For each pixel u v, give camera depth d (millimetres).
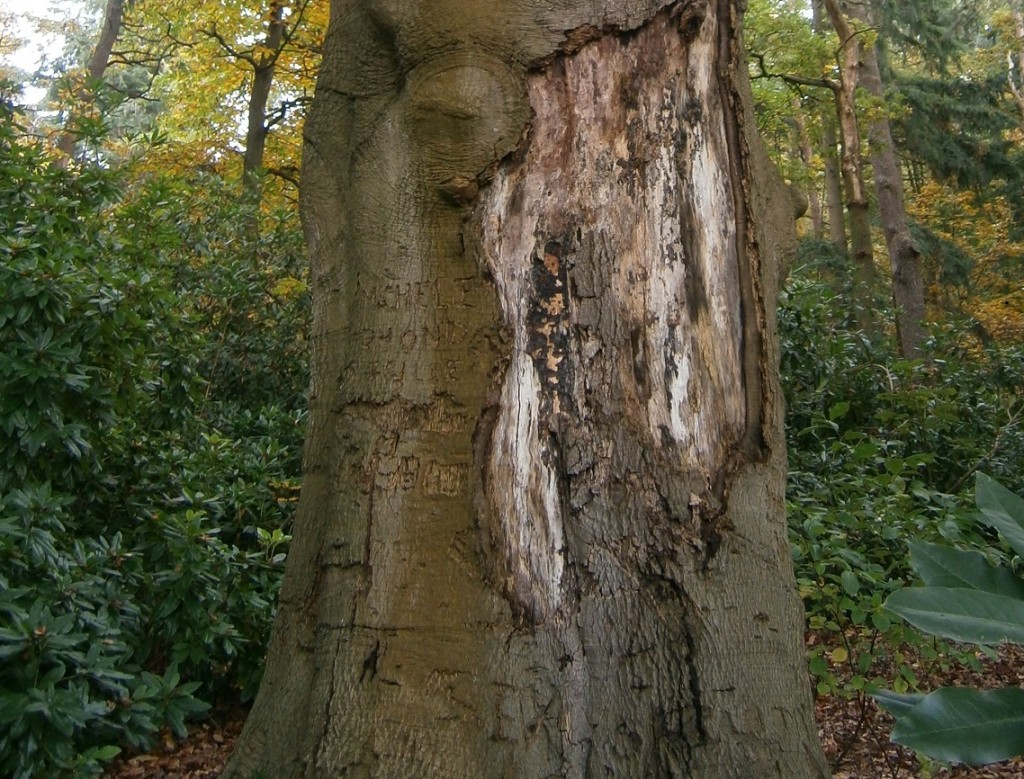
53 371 4133
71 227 5004
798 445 7809
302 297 7992
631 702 2611
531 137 2889
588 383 2770
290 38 14383
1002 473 7887
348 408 2932
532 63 2889
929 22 21219
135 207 5789
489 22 2900
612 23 2916
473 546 2688
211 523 5066
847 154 14984
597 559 2676
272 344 7902
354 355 2969
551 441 2734
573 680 2602
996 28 27953
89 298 4422
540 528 2691
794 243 3355
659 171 2912
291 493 5605
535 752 2539
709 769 2582
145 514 4711
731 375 2934
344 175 3223
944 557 2293
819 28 20078
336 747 2650
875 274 15508
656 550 2703
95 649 3662
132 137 7227
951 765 4445
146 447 5184
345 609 2775
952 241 22016
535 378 2768
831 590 4289
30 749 3289
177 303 5719
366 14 3170
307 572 2988
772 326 3051
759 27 14961
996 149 22125
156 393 5512
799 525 4828
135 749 4207
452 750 2559
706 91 3035
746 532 2807
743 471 2875
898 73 22453
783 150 24547
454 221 2898
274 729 2859
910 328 14836
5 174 5117
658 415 2793
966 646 5504
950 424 8008
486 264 2838
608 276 2820
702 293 2914
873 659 4457
